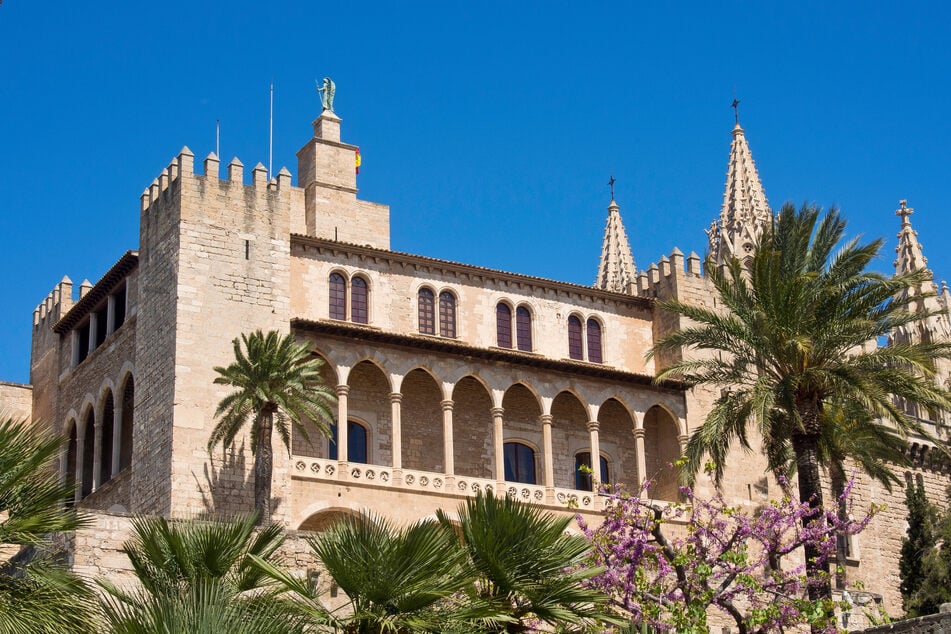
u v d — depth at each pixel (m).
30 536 29.23
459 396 72.62
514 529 29.95
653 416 76.88
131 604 28.17
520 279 74.69
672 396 75.56
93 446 73.44
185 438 63.56
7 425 29.75
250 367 61.34
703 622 40.56
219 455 63.75
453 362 70.44
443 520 30.33
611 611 37.38
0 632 28.16
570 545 30.58
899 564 79.88
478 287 73.75
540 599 29.92
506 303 74.38
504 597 29.97
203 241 66.94
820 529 46.28
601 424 75.94
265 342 61.62
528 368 72.25
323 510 64.75
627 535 44.44
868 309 55.75
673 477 74.88
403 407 71.00
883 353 55.94
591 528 70.69
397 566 28.69
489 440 72.62
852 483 50.88
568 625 31.58
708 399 76.25
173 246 66.88
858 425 64.69
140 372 67.62
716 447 60.09
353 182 79.88
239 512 63.22
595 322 76.75
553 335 75.06
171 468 62.88
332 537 29.70
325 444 68.19
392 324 70.81
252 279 67.31
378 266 71.38
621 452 76.00
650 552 43.91
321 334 67.69
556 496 70.62
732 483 74.44
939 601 73.50
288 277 68.25
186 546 30.00
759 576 46.47
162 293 67.06
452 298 73.19
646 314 78.25
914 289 95.88
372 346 68.69
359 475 66.06
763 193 100.94
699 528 45.16
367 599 28.78
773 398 55.75
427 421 71.31
